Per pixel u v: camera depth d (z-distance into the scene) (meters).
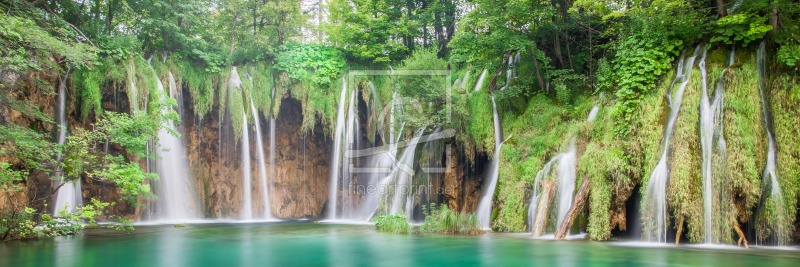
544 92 19.11
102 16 22.86
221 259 11.65
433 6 25.92
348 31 25.39
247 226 20.77
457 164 20.66
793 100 13.09
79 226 17.12
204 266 10.66
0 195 15.30
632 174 14.06
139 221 22.33
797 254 11.50
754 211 13.07
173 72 22.55
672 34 14.82
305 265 10.80
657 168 13.70
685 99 13.80
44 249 13.15
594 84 17.73
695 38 14.98
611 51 18.77
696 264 10.35
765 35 13.89
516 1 18.06
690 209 12.95
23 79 16.75
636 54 15.09
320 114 25.02
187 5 22.25
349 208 25.12
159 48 23.38
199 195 24.38
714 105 13.68
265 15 26.09
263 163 25.34
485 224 18.69
